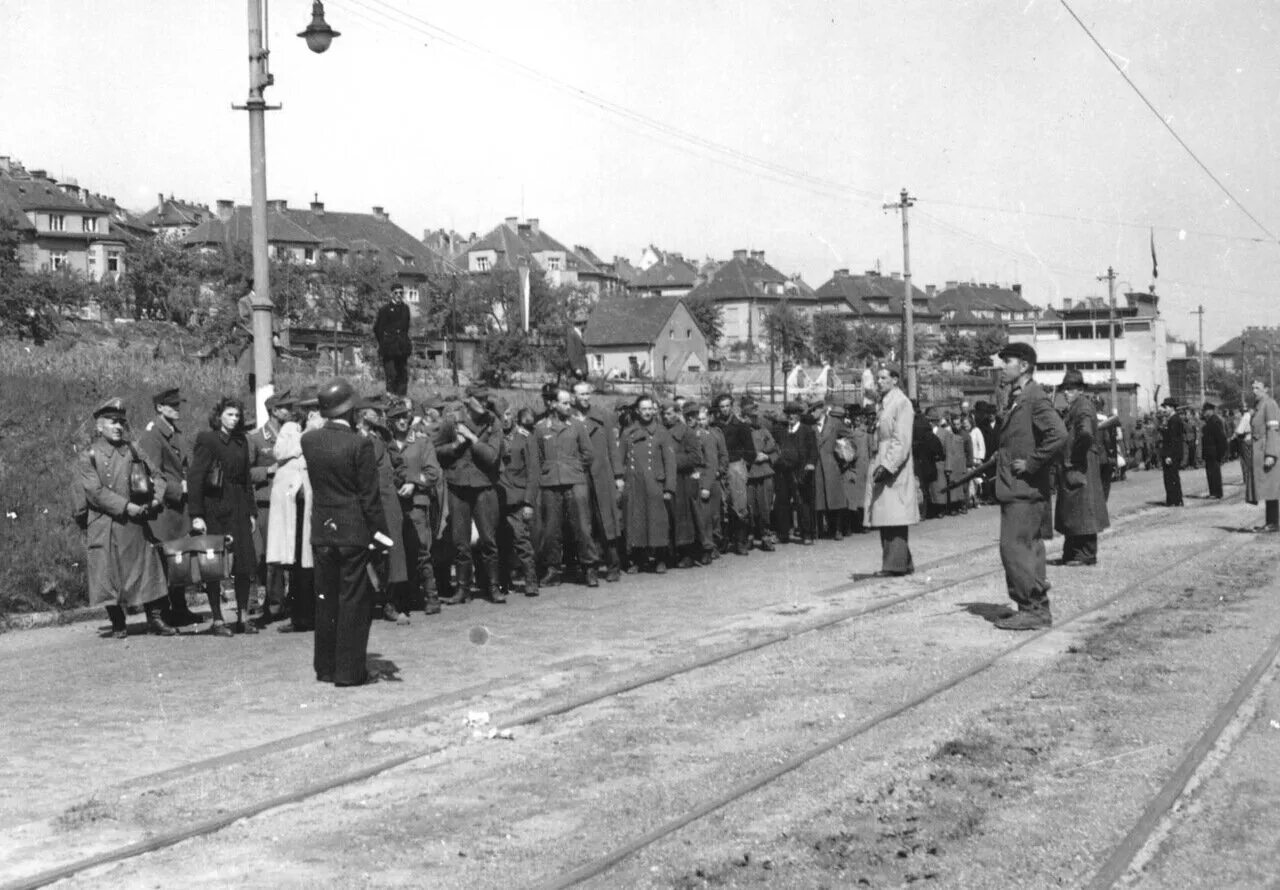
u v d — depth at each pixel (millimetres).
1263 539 18156
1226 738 7266
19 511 15289
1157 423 45750
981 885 5172
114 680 9727
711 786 6605
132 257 68500
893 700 8461
